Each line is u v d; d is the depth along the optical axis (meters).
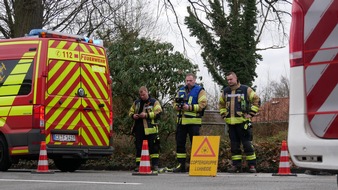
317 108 5.17
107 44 20.55
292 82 5.32
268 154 14.29
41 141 12.41
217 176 11.23
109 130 13.68
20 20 19.75
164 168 13.71
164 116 16.80
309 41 5.22
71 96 13.00
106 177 10.73
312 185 8.48
